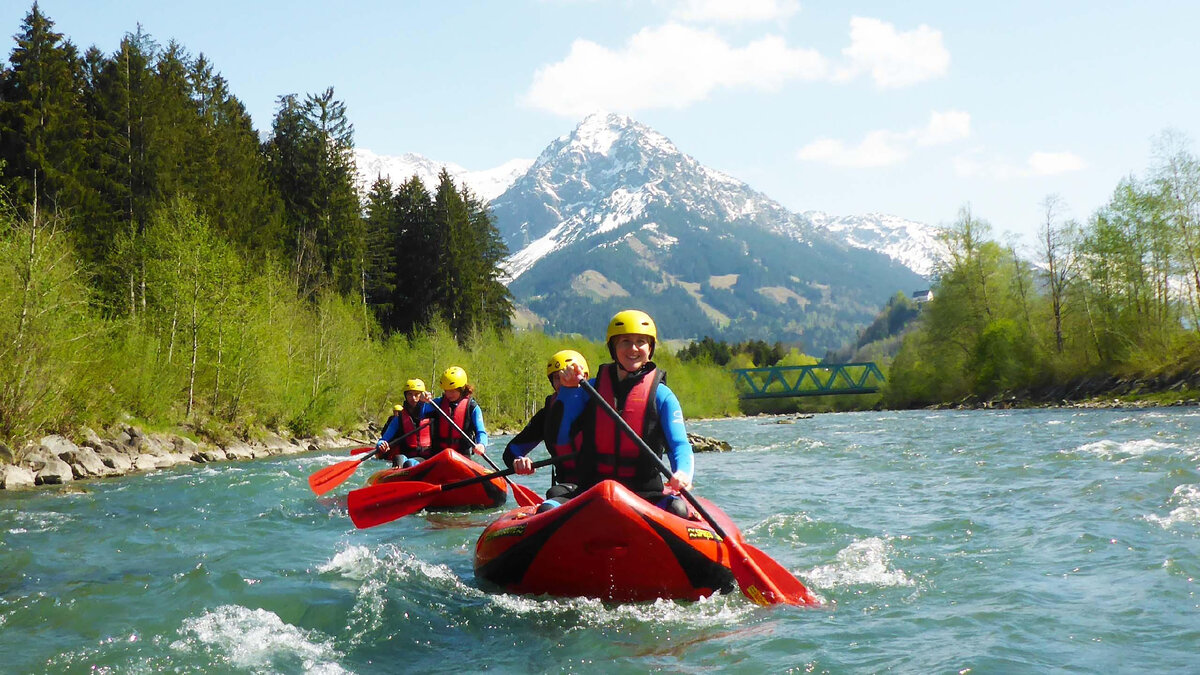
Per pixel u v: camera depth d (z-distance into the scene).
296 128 55.22
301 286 41.94
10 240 16.88
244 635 4.79
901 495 10.56
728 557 5.63
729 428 38.97
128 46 37.94
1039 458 14.07
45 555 7.53
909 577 6.07
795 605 5.41
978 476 12.13
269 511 10.38
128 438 18.39
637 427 6.08
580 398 6.30
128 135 36.41
